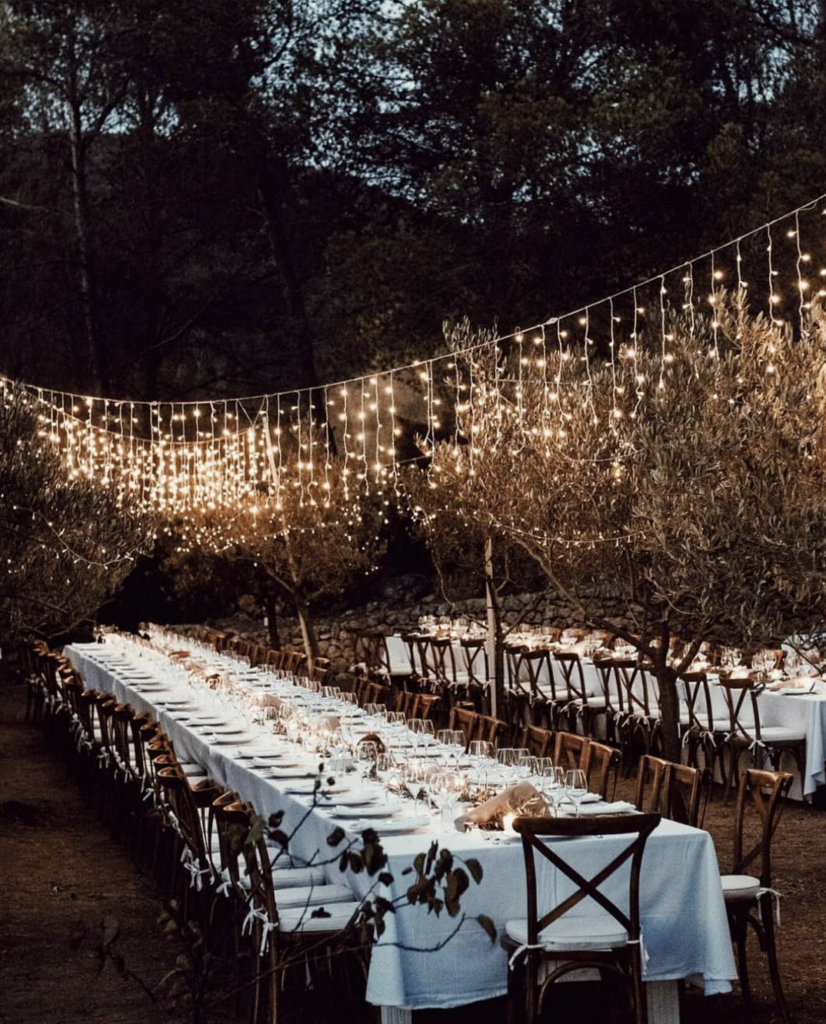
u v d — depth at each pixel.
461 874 3.20
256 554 15.41
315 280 24.66
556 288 19.48
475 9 20.41
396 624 20.16
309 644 15.43
